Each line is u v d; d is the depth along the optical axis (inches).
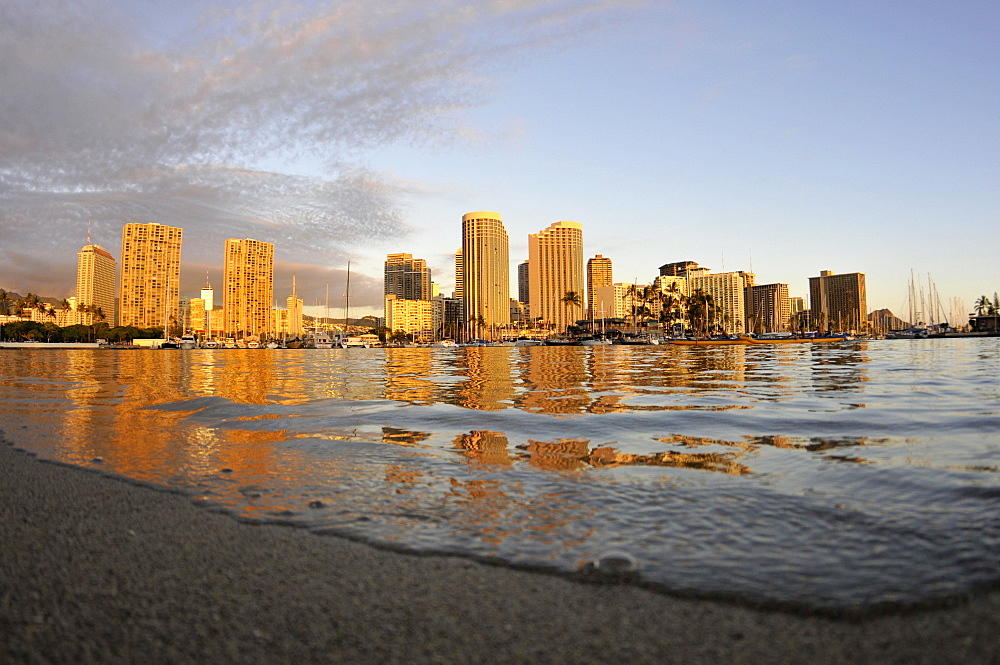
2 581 164.9
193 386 946.7
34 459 336.5
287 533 203.6
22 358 2960.1
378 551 185.3
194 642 129.4
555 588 155.9
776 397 638.5
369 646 126.3
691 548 183.0
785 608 141.9
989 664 114.6
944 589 150.6
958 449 332.5
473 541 193.0
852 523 204.2
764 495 240.8
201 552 186.1
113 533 205.6
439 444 371.6
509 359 2458.2
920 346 3316.9
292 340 6830.7
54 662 121.4
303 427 448.5
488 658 120.3
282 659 121.3
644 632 131.3
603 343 6225.4
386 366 1866.4
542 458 324.5
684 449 344.8
